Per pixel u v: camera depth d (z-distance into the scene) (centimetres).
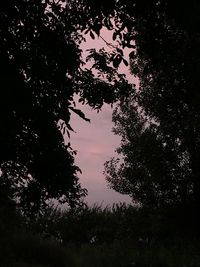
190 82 839
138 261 2302
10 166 1292
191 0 659
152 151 2852
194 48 800
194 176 2798
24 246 2014
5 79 838
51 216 3603
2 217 1850
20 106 871
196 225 2806
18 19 904
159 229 2847
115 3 809
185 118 2720
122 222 3127
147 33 818
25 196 1365
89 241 3672
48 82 1003
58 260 2062
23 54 895
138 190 2953
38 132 1071
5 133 904
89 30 894
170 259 2314
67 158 1245
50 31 951
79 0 878
